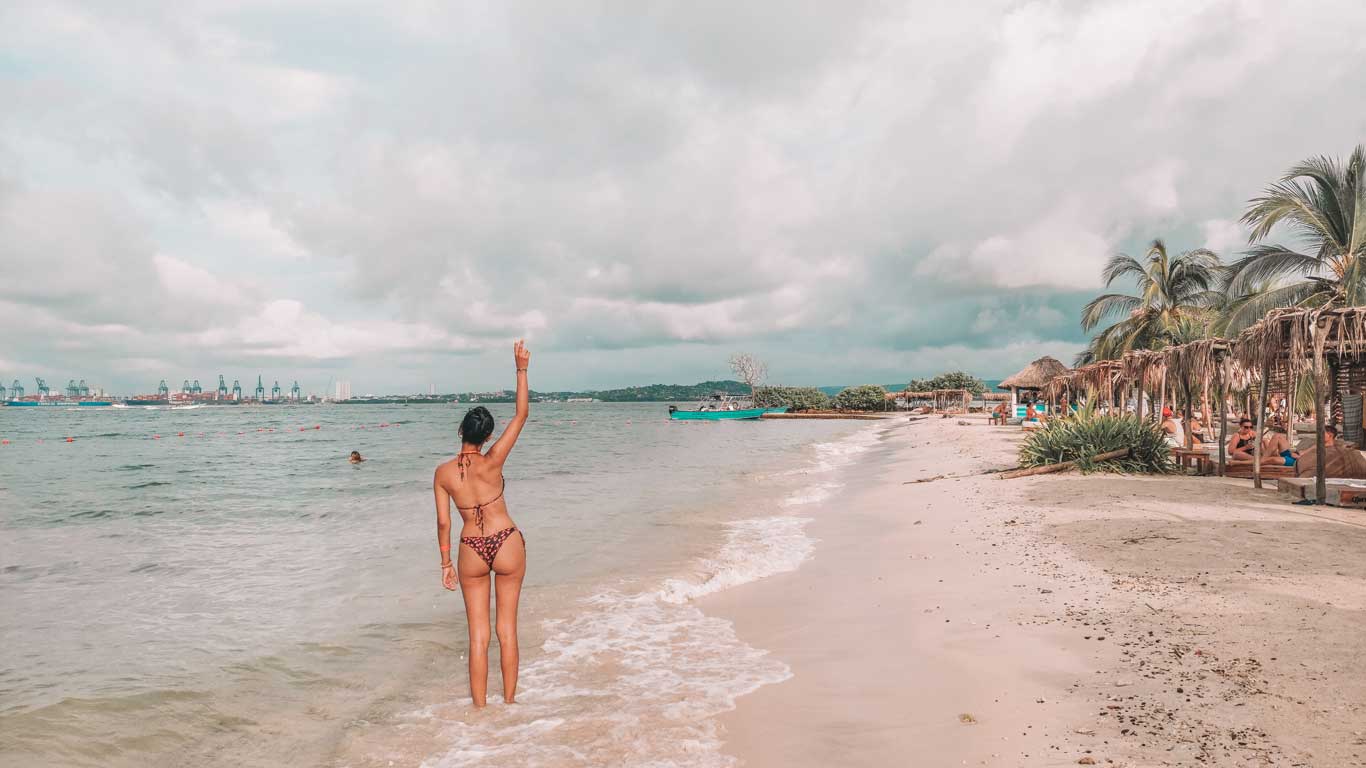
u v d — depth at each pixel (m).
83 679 5.32
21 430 72.25
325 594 7.71
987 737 3.67
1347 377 17.33
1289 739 3.28
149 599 7.63
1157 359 16.72
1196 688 3.92
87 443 48.12
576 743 4.05
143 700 4.91
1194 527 8.33
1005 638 5.10
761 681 4.86
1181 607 5.37
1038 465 15.20
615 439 44.34
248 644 6.07
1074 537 8.25
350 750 4.09
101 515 14.66
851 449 31.52
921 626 5.64
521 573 4.76
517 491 16.64
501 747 4.05
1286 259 23.47
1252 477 13.26
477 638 4.67
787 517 12.28
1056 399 32.59
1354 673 3.94
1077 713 3.80
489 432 4.78
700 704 4.51
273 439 52.81
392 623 6.60
